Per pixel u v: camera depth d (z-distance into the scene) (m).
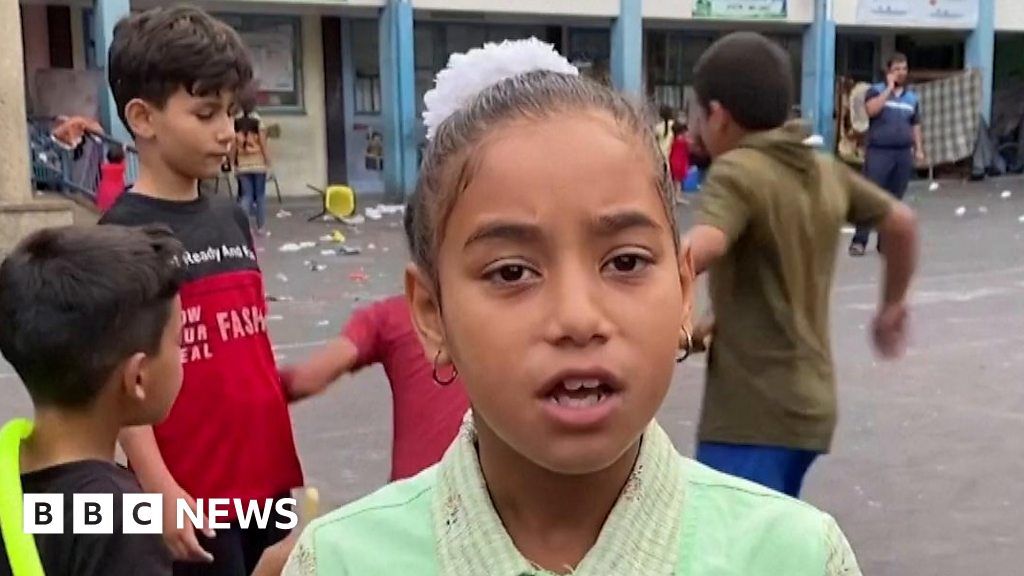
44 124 15.46
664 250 1.17
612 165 1.14
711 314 3.13
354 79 19.89
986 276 11.05
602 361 1.12
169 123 2.60
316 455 5.41
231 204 2.85
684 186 18.27
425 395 2.77
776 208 2.93
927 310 9.30
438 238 1.21
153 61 2.57
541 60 1.83
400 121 18.75
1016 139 24.98
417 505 1.35
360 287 10.32
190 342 2.63
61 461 2.07
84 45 17.52
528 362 1.12
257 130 14.74
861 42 24.41
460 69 1.83
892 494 4.92
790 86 3.08
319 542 1.37
